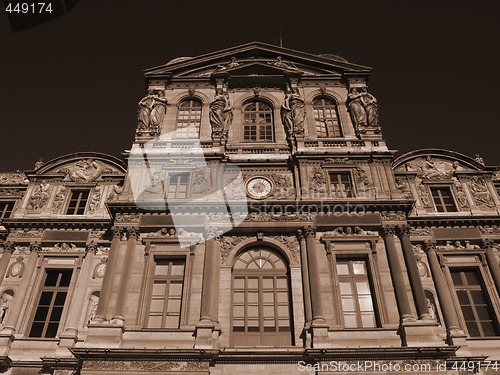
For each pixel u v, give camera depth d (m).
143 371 20.34
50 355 23.48
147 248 24.83
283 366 20.92
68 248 27.30
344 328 22.11
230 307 23.30
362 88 32.78
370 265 24.36
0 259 26.95
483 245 26.92
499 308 24.84
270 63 34.28
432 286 25.61
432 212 28.66
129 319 22.55
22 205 29.48
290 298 23.72
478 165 30.89
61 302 25.58
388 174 27.75
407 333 21.53
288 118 31.12
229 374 20.67
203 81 33.97
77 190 30.41
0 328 24.28
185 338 21.69
